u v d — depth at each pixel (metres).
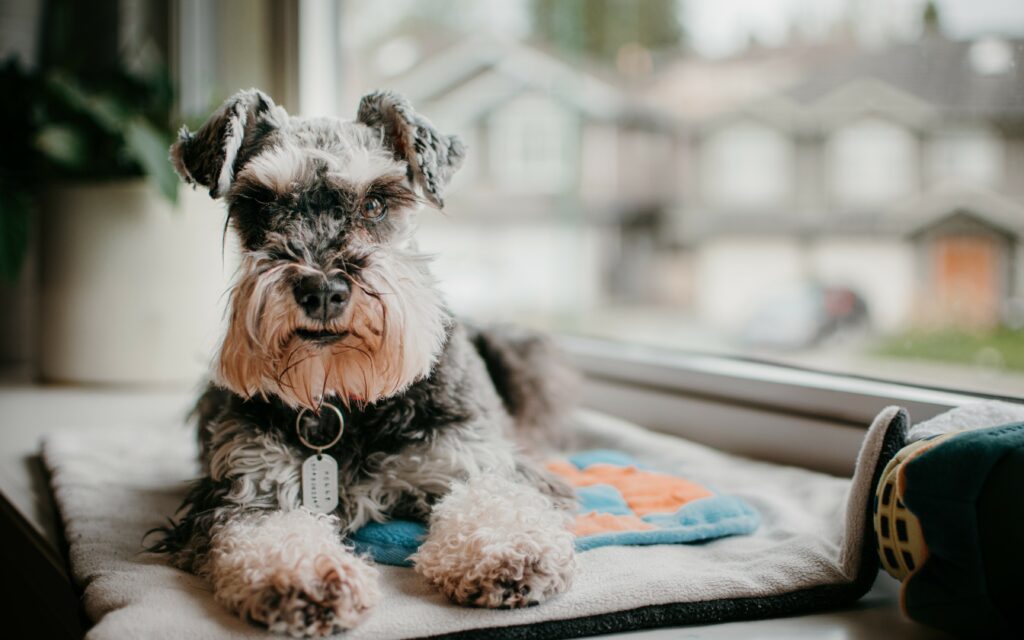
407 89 3.93
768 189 5.20
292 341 1.39
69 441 2.19
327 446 1.47
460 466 1.49
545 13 5.18
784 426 1.99
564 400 2.16
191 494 1.55
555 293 5.14
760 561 1.34
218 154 1.50
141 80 3.05
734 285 5.36
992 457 1.06
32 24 3.74
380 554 1.40
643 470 1.87
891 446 1.32
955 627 1.09
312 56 2.96
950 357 3.13
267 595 1.11
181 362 2.96
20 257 2.92
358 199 1.54
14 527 1.86
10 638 1.95
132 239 2.88
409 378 1.45
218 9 3.20
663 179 5.68
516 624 1.16
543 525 1.29
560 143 5.34
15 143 2.98
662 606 1.22
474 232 4.94
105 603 1.21
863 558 1.30
